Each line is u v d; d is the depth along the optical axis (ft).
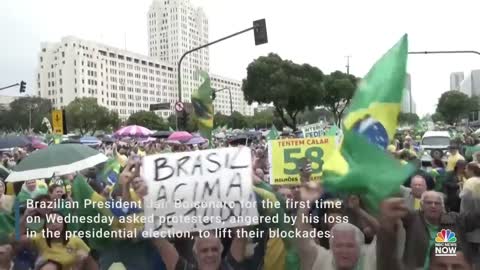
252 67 163.73
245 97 168.35
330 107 197.67
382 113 13.16
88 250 14.56
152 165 13.39
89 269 14.62
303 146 18.67
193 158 13.46
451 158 41.04
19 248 15.42
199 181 13.35
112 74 538.06
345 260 11.68
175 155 13.47
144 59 581.12
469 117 349.00
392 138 13.19
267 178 21.66
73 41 501.15
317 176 18.22
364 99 13.34
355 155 12.63
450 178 27.99
